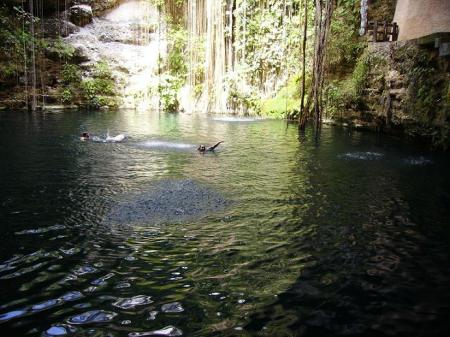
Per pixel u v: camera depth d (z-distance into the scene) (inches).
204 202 234.5
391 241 183.3
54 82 816.3
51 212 210.7
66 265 152.6
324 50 449.7
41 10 861.2
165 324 118.0
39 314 121.1
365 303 132.7
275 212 220.2
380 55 513.7
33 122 573.9
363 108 553.6
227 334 114.3
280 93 796.6
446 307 131.6
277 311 126.6
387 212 223.1
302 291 138.9
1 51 745.0
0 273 144.7
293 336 114.5
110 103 841.5
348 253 170.1
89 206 222.1
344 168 331.9
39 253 161.8
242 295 135.3
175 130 555.2
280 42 808.3
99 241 175.5
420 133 423.8
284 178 297.1
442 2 451.5
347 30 628.4
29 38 780.6
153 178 289.1
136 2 968.9
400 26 517.3
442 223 207.3
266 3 839.7
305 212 221.1
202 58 884.0
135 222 199.8
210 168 327.0
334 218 212.5
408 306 131.8
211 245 174.9
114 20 970.7
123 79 882.1
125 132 521.0
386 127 509.7
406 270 156.1
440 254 170.7
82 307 125.4
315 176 304.3
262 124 641.0
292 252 169.8
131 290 136.3
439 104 394.6
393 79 472.4
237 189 265.3
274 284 143.3
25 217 202.1
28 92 760.3
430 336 117.1
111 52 904.9
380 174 311.7
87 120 626.8
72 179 279.7
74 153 370.9
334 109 614.9
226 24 874.8
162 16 928.9
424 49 419.8
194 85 880.9
